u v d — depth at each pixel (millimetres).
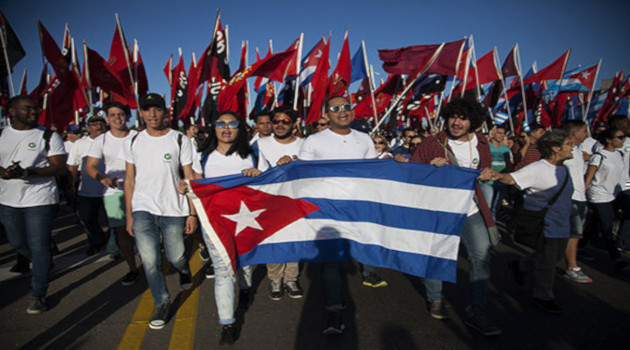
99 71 7105
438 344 2795
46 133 3426
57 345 2797
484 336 2891
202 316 3271
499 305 3439
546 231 3215
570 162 3949
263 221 3021
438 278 2920
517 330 2992
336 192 3119
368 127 5453
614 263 4418
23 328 3043
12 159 3355
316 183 3117
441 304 3156
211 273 4180
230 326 2822
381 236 3078
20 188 3285
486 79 9703
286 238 3064
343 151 3365
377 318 3201
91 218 4754
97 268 4480
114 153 4188
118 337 2920
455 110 3027
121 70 7887
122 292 3766
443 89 8055
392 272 4312
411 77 7035
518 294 3672
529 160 5148
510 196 7992
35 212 3330
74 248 5449
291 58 6945
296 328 3051
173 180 3166
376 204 3094
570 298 3586
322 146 3371
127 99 7711
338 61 7203
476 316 2893
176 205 3176
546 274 3268
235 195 2961
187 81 8406
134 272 4047
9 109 3365
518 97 11734
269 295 3701
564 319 3170
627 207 4559
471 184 2932
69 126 7934
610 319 3164
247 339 2885
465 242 3012
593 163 4445
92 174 3887
